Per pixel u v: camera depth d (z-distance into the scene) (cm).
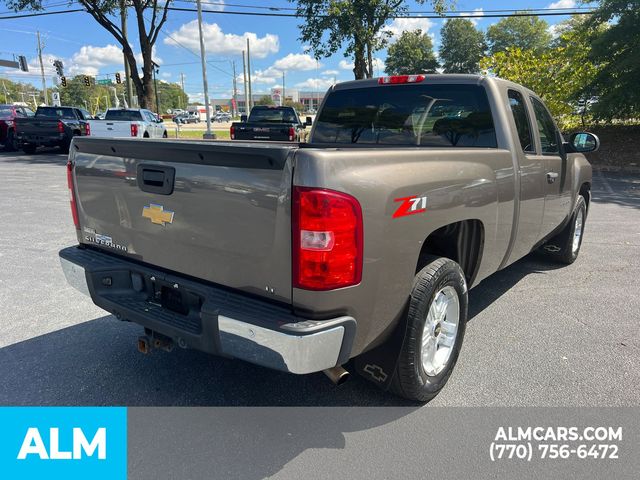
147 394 314
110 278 305
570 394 315
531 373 340
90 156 314
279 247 227
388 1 1853
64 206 896
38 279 521
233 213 241
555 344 384
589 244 696
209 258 258
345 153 224
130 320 294
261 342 226
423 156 271
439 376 308
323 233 215
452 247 325
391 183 241
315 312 224
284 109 1711
